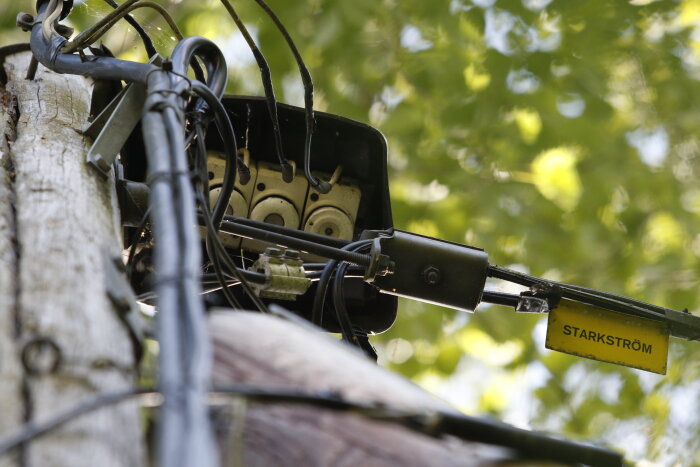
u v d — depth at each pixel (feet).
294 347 8.51
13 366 7.80
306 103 14.14
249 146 15.28
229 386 7.45
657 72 42.04
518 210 38.93
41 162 12.00
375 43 40.32
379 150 15.38
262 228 14.62
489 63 40.29
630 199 40.06
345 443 7.85
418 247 14.33
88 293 9.05
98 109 13.70
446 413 7.80
